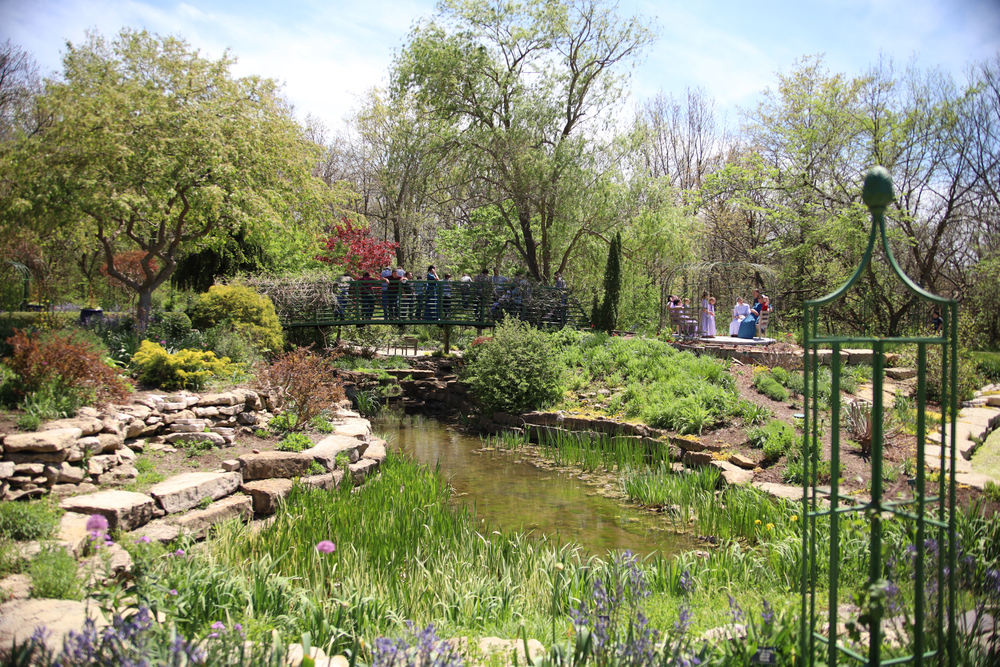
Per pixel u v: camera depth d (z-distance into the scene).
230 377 11.26
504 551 6.14
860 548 4.93
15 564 4.50
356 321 19.25
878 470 2.58
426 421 16.27
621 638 3.29
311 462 8.57
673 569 5.17
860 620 2.58
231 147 13.27
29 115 20.53
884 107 22.48
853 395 12.07
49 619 3.79
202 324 13.81
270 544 5.83
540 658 3.15
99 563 4.77
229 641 3.04
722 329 22.86
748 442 10.59
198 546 5.73
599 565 5.61
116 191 11.59
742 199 25.53
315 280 18.75
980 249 22.41
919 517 2.51
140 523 6.18
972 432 9.41
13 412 7.25
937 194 22.11
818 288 24.59
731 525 7.36
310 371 10.27
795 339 18.95
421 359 23.17
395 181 27.66
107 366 8.57
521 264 29.11
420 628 4.04
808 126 24.14
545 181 23.16
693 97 39.91
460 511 7.49
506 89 24.55
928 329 19.17
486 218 27.94
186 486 6.88
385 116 31.75
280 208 15.92
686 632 3.47
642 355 15.60
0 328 10.77
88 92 12.50
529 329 15.95
